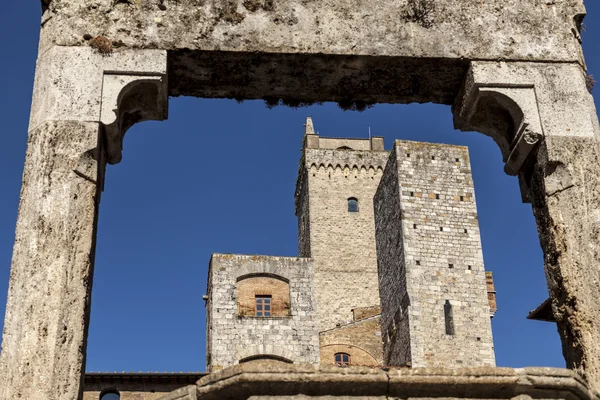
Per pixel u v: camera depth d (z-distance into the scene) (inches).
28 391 422.0
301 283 2212.1
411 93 572.7
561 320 492.4
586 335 473.1
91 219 474.0
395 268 1930.4
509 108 542.6
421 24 550.9
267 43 532.7
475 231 1916.8
